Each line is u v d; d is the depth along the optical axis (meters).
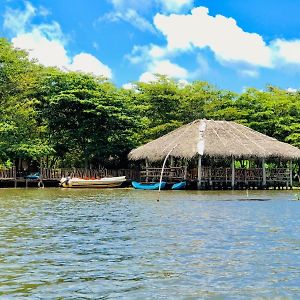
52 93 44.72
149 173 42.38
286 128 48.25
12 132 42.47
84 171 44.16
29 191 37.31
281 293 8.49
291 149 41.16
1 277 9.45
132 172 45.94
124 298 8.18
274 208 23.78
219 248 12.42
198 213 21.23
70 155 49.00
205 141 39.53
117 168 48.22
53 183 44.09
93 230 15.66
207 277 9.51
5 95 44.19
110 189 40.84
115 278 9.41
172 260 10.99
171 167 41.69
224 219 18.88
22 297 8.19
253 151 39.03
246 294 8.42
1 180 41.88
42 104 46.25
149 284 9.01
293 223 17.61
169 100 49.62
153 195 33.47
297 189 41.66
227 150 38.72
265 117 50.03
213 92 51.91
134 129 47.31
